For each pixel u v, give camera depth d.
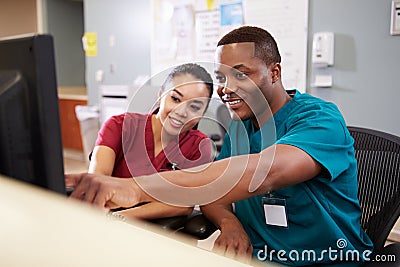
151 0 4.15
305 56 3.17
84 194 0.73
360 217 1.19
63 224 0.40
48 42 0.70
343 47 2.99
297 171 0.92
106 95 4.02
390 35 2.78
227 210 1.25
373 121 2.92
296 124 1.08
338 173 1.02
